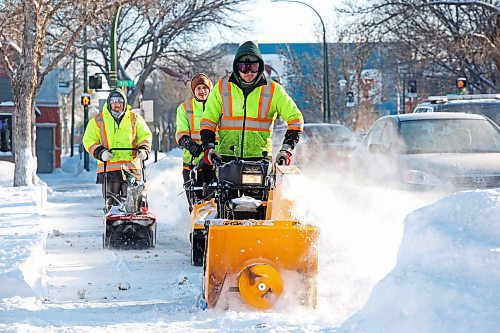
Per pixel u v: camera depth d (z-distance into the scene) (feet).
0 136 194.59
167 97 338.95
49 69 108.17
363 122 249.75
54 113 221.05
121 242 47.24
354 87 254.68
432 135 56.49
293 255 27.91
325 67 191.42
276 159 32.63
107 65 207.72
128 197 47.62
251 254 27.81
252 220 28.73
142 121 50.70
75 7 111.75
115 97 49.67
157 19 200.13
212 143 32.71
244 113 33.24
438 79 197.36
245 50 32.68
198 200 40.75
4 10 118.01
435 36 157.58
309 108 275.59
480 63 161.38
